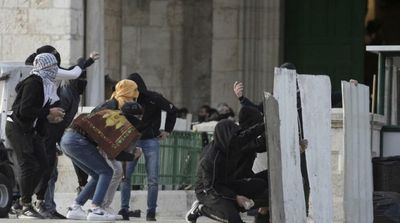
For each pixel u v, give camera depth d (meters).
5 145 22.84
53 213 22.83
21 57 29.73
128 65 39.97
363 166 20.64
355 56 39.00
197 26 39.97
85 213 21.95
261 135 19.31
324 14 39.12
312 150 19.22
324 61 39.12
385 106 24.75
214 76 39.06
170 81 39.94
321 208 19.33
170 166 28.22
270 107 18.23
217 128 19.42
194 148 28.97
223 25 39.09
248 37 38.94
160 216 27.19
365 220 20.73
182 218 26.58
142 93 23.55
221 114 33.59
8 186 22.59
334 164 24.14
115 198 26.17
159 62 40.00
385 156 24.56
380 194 22.02
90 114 21.64
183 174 28.70
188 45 39.94
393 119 24.73
